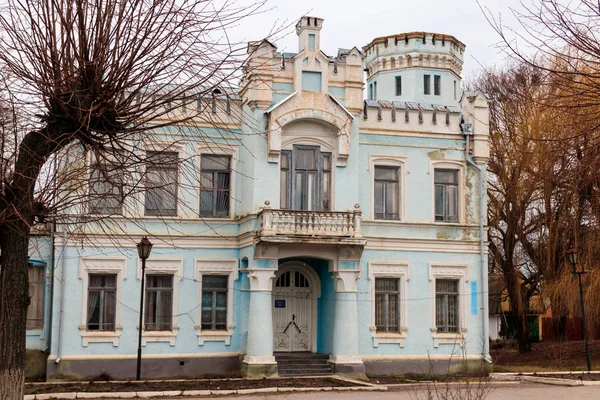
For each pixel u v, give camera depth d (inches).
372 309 1163.9
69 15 451.5
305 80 1122.7
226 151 1149.7
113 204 1058.1
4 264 458.0
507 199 1461.6
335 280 1115.9
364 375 1095.0
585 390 945.5
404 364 1159.6
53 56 452.1
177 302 1112.2
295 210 1074.1
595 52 418.3
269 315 1070.4
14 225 457.4
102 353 1076.5
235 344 1125.7
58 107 466.3
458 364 1179.3
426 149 1218.6
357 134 1154.0
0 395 446.6
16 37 453.4
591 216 1256.8
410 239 1189.1
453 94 1683.1
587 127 482.9
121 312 1089.4
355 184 1139.9
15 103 469.7
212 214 1148.5
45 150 471.5
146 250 961.5
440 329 1197.7
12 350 453.4
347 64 1161.4
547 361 1387.8
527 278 1601.9
